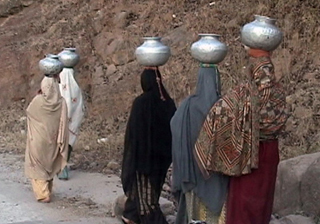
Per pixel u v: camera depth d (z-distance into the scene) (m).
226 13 11.66
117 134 10.91
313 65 9.89
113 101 11.88
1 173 9.14
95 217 6.91
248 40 4.80
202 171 4.86
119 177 8.75
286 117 4.85
